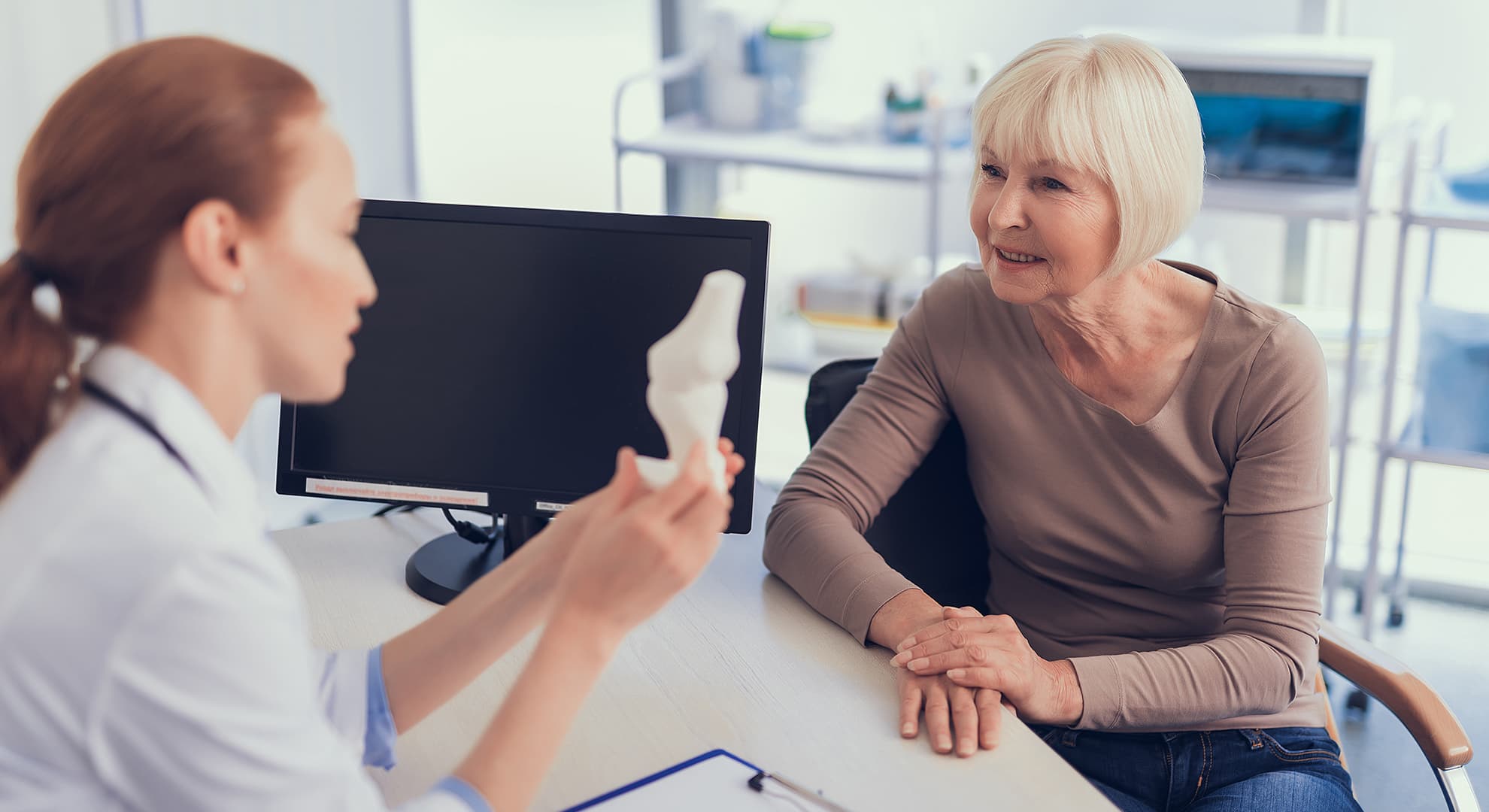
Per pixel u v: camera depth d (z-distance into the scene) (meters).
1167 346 1.39
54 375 0.71
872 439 1.50
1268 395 1.34
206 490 0.71
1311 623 1.31
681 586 0.79
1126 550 1.44
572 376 1.31
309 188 0.73
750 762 1.05
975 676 1.15
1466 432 2.26
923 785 1.02
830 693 1.16
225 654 0.67
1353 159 2.35
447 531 1.49
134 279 0.71
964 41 3.05
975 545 1.63
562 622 0.79
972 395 1.47
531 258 1.31
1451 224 2.16
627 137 3.12
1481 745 2.29
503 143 3.16
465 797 0.77
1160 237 1.30
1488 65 2.64
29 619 0.65
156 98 0.69
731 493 1.30
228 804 0.68
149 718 0.66
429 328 1.33
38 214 0.71
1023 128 1.28
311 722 0.72
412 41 2.97
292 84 0.73
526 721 0.78
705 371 0.80
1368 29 2.71
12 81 2.59
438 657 0.97
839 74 3.18
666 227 1.28
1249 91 2.38
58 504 0.67
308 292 0.74
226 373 0.75
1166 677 1.25
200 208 0.70
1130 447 1.40
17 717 0.66
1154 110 1.27
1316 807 1.26
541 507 1.32
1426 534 2.94
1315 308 2.76
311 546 1.45
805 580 1.33
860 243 3.32
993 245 1.35
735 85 2.99
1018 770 1.05
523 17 3.09
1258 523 1.33
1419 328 2.31
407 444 1.34
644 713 1.12
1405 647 2.61
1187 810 1.32
